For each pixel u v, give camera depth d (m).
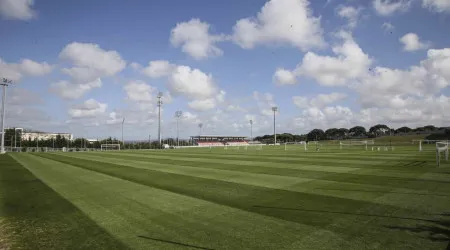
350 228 7.23
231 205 9.88
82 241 6.60
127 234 7.04
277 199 10.65
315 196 11.01
